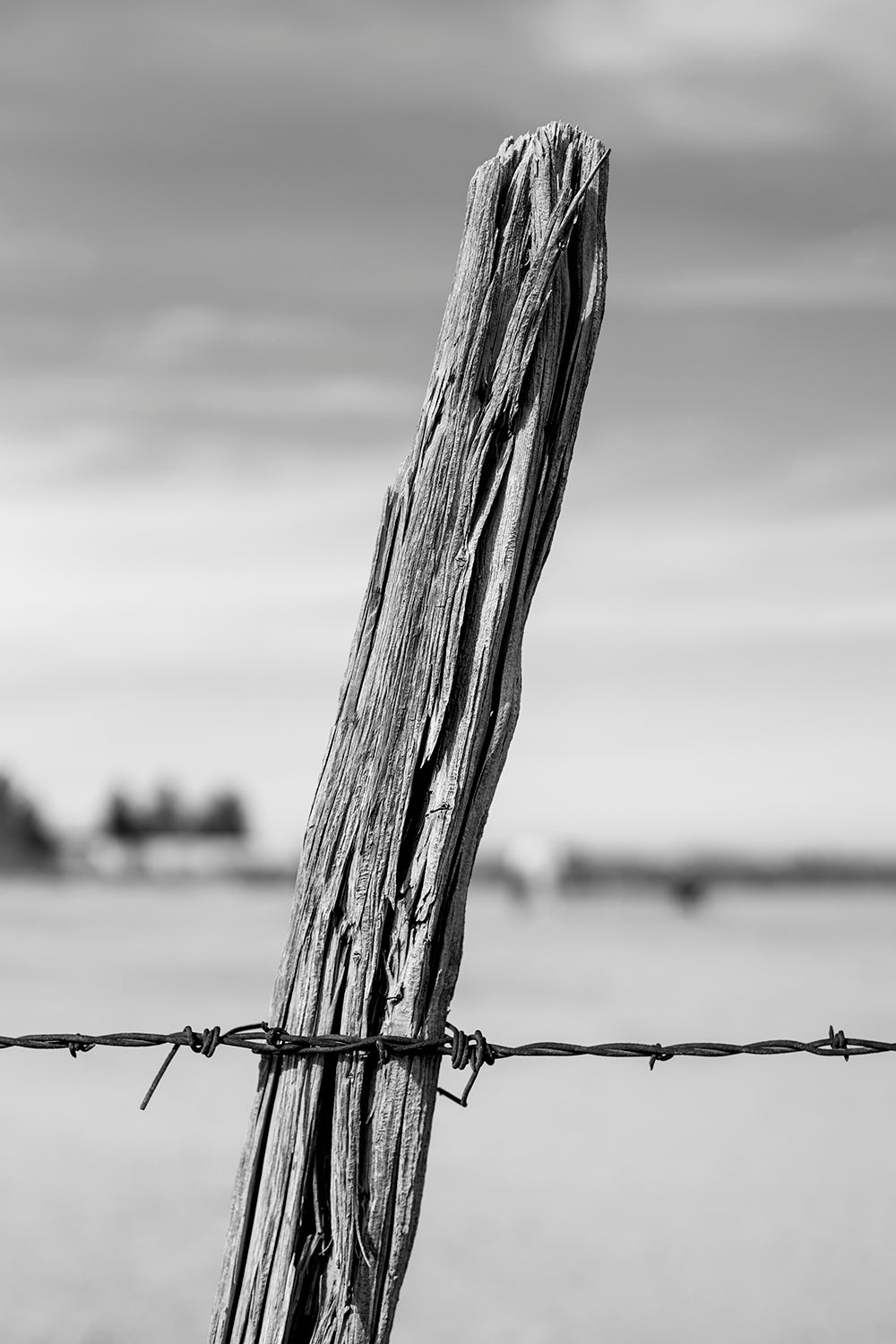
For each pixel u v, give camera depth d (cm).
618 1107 2017
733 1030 2748
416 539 279
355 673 283
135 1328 913
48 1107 1891
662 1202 1378
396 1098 274
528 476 278
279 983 282
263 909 9369
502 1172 1538
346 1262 271
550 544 285
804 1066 2420
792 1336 905
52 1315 934
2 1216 1245
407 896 275
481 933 7344
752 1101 2058
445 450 279
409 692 277
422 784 277
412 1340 919
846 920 8638
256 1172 279
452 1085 2234
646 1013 3059
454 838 275
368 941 275
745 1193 1414
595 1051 294
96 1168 1472
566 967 4638
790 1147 1684
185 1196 1332
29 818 15988
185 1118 1809
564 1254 1152
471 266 281
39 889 12988
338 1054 275
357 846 277
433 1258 1162
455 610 276
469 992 3619
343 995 277
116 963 4366
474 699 275
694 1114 1953
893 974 4222
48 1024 2733
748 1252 1160
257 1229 276
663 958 5162
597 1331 912
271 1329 272
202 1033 283
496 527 278
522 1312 978
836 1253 1147
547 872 12400
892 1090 2156
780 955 5312
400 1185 274
